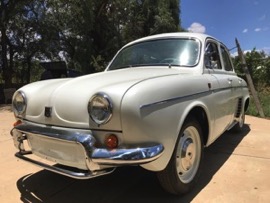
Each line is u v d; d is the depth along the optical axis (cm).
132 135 260
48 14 1819
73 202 327
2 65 1786
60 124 293
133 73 346
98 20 2122
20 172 412
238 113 554
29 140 342
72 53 2091
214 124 388
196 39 420
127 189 353
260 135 607
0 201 332
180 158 323
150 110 267
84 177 273
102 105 262
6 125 754
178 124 296
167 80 304
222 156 469
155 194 338
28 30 1830
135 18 2377
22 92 346
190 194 337
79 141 269
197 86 344
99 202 325
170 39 434
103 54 2145
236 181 372
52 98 306
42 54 1952
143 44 450
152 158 262
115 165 265
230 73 520
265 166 423
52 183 375
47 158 320
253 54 1459
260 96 1245
